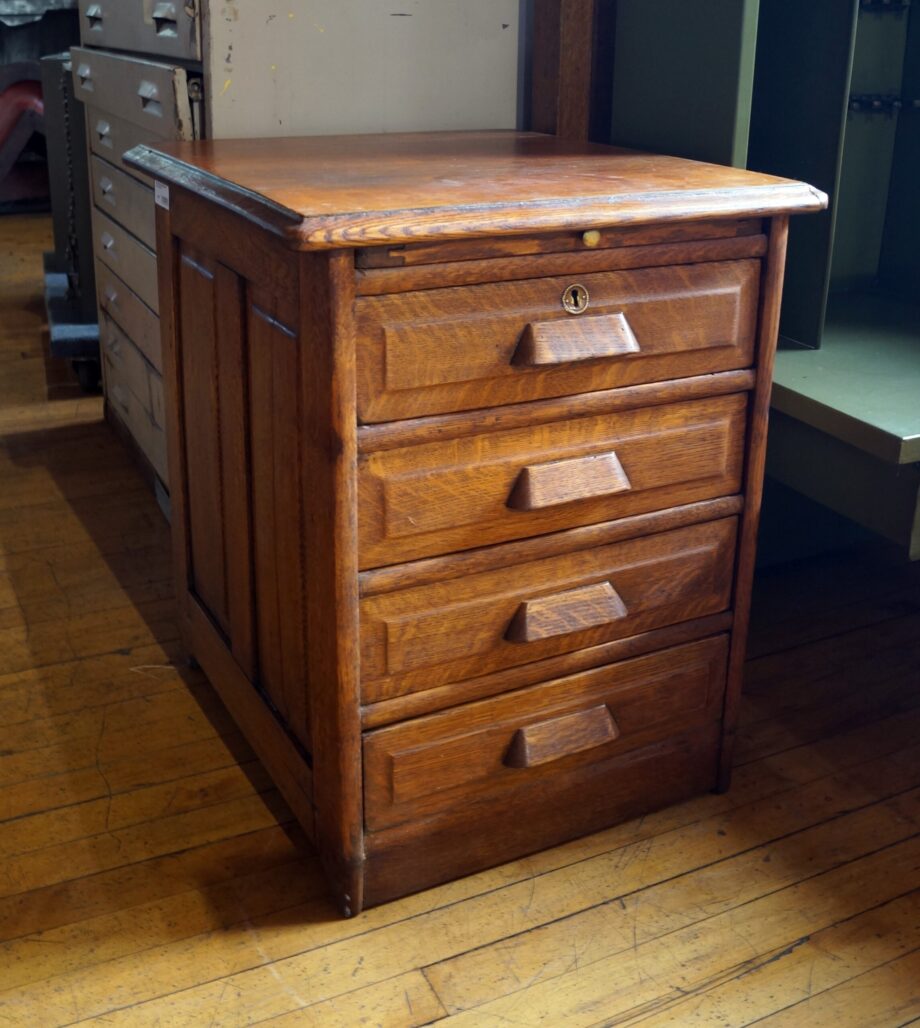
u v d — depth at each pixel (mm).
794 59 2080
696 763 1962
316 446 1496
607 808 1894
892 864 1853
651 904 1760
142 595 2631
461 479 1569
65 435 3523
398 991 1594
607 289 1585
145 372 2873
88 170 3348
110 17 2707
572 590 1715
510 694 1726
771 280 1709
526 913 1738
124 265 2916
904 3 2438
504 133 2404
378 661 1596
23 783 1998
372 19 2299
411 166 1820
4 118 6145
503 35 2451
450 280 1470
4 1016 1537
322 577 1551
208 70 2178
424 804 1711
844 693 2318
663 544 1779
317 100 2297
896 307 2502
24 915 1710
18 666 2346
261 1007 1562
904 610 2631
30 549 2820
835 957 1664
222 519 1957
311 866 1827
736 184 1663
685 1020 1555
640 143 2207
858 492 1911
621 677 1816
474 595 1643
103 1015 1544
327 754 1645
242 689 2000
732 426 1772
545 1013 1562
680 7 2033
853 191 2531
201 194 1683
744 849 1880
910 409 1847
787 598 2674
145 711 2213
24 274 5332
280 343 1576
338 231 1364
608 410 1649
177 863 1823
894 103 2471
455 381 1513
